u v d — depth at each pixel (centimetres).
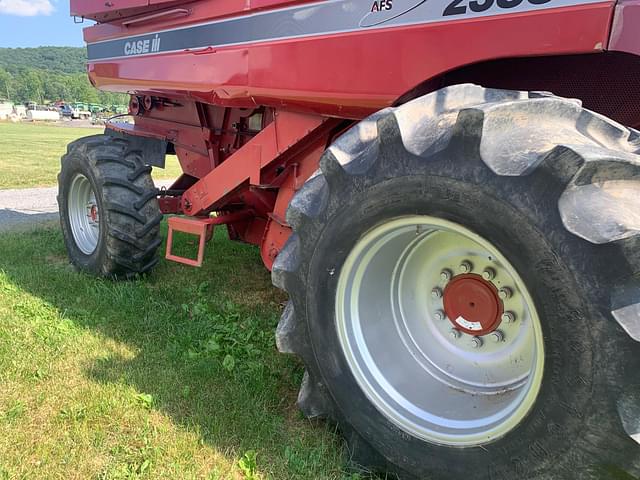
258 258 554
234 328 364
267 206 400
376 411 222
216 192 394
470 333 229
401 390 226
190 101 454
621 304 159
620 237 157
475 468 196
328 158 219
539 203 169
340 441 248
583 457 170
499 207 176
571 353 168
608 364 161
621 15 195
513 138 183
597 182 171
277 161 355
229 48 343
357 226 213
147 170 452
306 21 293
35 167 1509
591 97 253
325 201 223
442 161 187
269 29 314
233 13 336
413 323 244
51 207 866
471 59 232
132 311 388
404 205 200
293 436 251
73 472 223
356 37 271
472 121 179
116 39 462
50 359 311
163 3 386
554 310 170
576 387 168
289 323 246
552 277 169
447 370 236
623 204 170
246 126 427
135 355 322
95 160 438
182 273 491
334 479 224
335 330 229
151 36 416
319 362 236
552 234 167
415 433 212
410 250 236
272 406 274
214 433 249
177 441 242
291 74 305
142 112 532
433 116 207
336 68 281
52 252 553
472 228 186
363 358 228
